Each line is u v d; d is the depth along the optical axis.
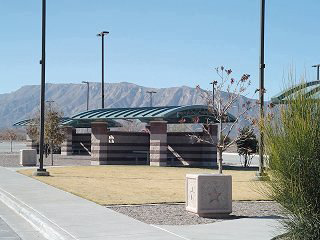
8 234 12.64
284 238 10.69
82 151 59.34
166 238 11.28
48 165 39.12
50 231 12.45
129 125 68.06
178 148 41.38
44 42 28.16
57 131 39.28
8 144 115.94
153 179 26.83
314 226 9.67
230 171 33.44
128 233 11.87
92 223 13.23
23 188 21.81
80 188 22.02
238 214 15.52
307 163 9.80
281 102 10.70
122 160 40.69
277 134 10.28
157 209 16.52
